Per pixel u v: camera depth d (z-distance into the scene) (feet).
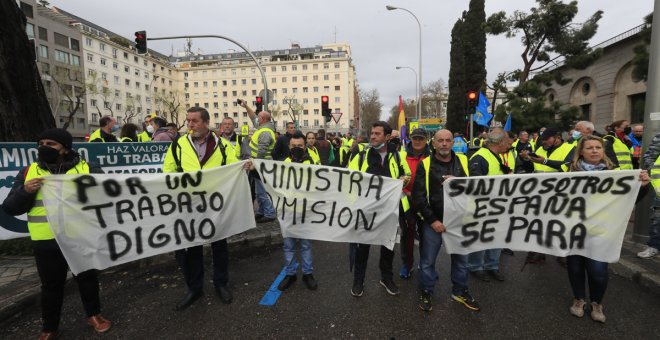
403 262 13.91
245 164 12.25
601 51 67.62
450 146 11.06
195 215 11.60
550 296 12.25
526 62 77.87
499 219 11.39
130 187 10.68
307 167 12.45
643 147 17.21
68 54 172.96
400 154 12.79
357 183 12.26
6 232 15.58
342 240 12.44
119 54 223.10
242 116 304.50
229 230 12.17
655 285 12.47
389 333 9.98
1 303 10.87
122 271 14.58
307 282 12.96
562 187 11.12
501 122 71.15
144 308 11.55
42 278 9.50
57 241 9.29
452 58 102.73
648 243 14.64
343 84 290.15
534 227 11.36
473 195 11.19
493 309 11.32
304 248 13.01
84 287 10.06
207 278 13.99
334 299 12.07
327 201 12.48
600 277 10.43
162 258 15.51
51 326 9.67
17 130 17.40
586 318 10.71
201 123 11.59
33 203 9.39
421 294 11.41
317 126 294.66
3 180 15.52
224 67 303.27
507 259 16.19
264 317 10.91
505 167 13.62
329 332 10.06
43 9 167.84
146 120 29.55
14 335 10.14
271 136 19.47
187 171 11.47
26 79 17.94
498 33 76.33
